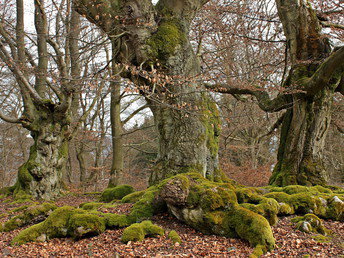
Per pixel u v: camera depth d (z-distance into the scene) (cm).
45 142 1181
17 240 561
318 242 516
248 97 1236
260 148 1834
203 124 773
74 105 1619
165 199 603
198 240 545
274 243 501
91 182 1772
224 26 1183
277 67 1162
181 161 738
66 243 559
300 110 924
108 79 536
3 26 1109
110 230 593
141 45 766
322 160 921
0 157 2261
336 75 917
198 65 859
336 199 661
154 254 482
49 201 1102
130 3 789
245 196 642
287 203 659
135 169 2595
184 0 822
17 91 1677
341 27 938
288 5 934
